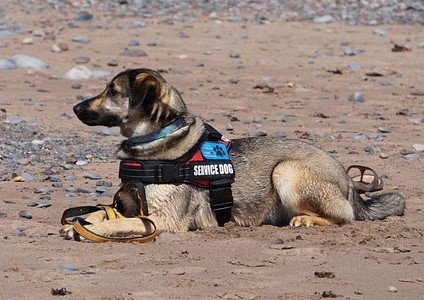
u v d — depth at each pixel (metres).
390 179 14.29
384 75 23.53
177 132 10.70
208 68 23.59
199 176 10.72
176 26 29.33
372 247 10.29
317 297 8.37
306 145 11.42
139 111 10.86
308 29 29.75
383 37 28.72
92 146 15.66
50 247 9.91
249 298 8.29
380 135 17.47
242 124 18.06
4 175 13.59
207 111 19.11
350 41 27.92
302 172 11.15
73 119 17.67
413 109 20.00
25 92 20.05
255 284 8.73
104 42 26.23
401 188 13.73
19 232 10.56
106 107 11.00
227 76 22.83
